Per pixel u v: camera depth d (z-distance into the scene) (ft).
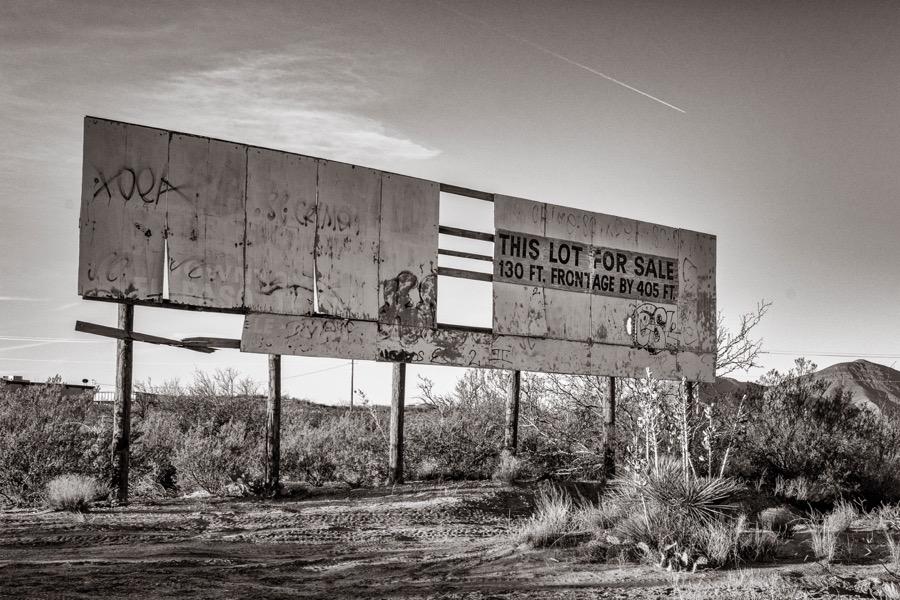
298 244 52.08
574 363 63.46
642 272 68.08
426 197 57.57
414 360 55.98
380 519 42.42
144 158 47.47
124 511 43.34
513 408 64.85
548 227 63.31
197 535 36.14
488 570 29.30
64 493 43.60
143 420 81.10
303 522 40.65
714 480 34.60
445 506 46.21
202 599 23.63
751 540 32.94
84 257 45.27
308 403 163.84
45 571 27.07
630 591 25.54
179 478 57.21
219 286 49.06
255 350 50.16
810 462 58.23
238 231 50.03
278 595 24.53
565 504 45.60
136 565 28.63
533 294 62.08
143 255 46.88
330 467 63.98
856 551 33.76
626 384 74.28
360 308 54.08
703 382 70.23
